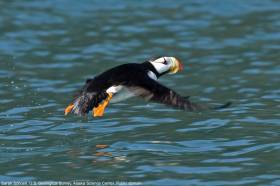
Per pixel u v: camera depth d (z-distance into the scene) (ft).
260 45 70.03
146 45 70.08
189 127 47.32
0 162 40.83
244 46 69.72
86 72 61.41
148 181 37.17
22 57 65.92
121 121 48.96
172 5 85.20
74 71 61.77
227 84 57.88
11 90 56.29
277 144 43.14
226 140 44.27
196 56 66.54
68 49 68.80
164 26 77.00
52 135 45.91
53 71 61.77
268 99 53.52
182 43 70.90
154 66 37.37
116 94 36.01
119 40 71.92
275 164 39.63
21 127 47.57
